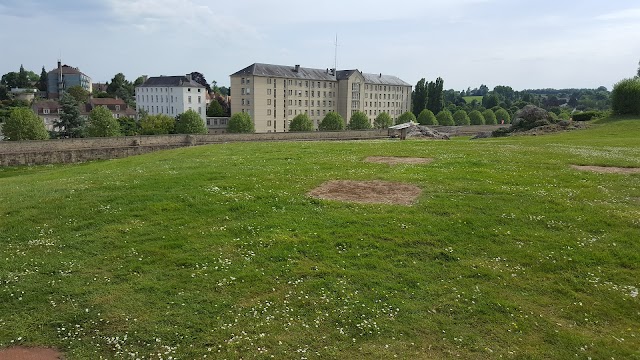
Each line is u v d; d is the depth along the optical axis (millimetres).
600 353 9336
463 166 25578
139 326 10328
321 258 13266
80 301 11391
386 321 10406
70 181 23469
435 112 152625
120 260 13430
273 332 10078
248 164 27734
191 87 142250
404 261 13070
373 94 153750
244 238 14633
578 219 15648
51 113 137125
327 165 26656
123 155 50094
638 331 10047
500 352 9383
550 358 9219
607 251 13375
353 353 9375
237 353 9414
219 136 57125
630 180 21109
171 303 11180
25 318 10812
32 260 13523
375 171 24328
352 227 15188
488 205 17203
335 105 144625
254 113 123312
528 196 18359
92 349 9695
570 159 27250
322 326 10273
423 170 24406
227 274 12438
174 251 13852
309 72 138000
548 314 10695
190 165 27750
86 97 176625
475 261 13039
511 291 11617
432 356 9273
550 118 60469
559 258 13086
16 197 19688
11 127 73188
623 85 61031
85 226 16047
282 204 17844
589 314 10672
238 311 10852
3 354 9578
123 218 16641
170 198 18719
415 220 15727
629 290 11523
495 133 62281
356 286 11797
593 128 51781
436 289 11648
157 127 117062
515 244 14000
